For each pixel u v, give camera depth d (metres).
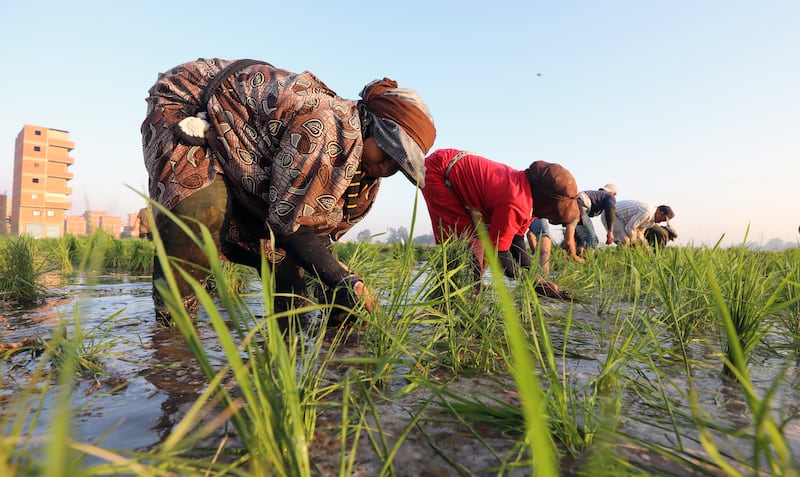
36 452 0.83
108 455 0.64
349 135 1.85
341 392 1.42
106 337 2.05
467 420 1.24
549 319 2.60
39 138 110.12
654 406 1.32
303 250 1.91
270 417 0.88
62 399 0.44
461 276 2.58
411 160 1.85
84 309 0.53
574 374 1.63
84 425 1.13
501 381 1.57
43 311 2.83
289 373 0.94
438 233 3.61
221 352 1.82
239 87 1.94
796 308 2.20
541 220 5.11
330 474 0.95
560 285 3.73
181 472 0.85
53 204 111.88
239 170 1.88
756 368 1.76
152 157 1.94
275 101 1.86
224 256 2.38
